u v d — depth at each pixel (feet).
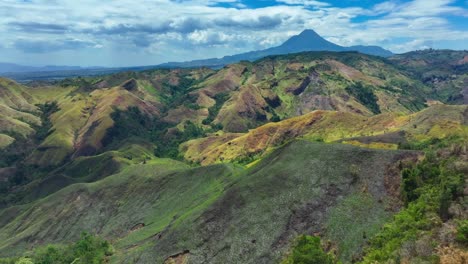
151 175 520.01
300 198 266.98
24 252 456.45
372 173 269.64
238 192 294.25
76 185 554.46
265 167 328.29
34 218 528.63
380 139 523.29
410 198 229.45
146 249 294.05
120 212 476.54
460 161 229.25
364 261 185.26
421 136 539.70
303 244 212.02
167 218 400.06
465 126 553.23
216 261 246.88
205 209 293.23
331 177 277.64
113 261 326.85
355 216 237.86
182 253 265.34
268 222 257.55
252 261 235.20
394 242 183.32
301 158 309.42
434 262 148.77
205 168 470.80
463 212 180.24
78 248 372.17
